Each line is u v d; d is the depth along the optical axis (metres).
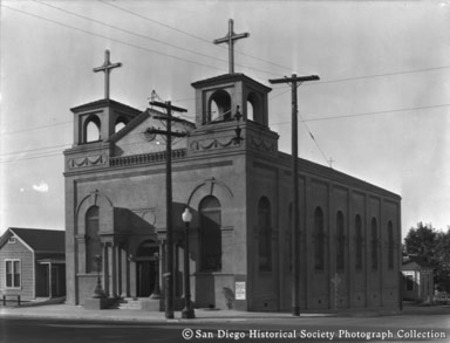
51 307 36.84
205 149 34.03
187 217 28.38
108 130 38.28
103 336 18.83
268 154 34.91
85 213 38.44
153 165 35.84
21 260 46.66
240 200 32.59
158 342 17.02
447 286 45.41
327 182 43.22
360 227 48.41
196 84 34.66
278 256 35.38
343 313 33.88
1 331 20.83
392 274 53.62
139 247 36.06
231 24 33.78
